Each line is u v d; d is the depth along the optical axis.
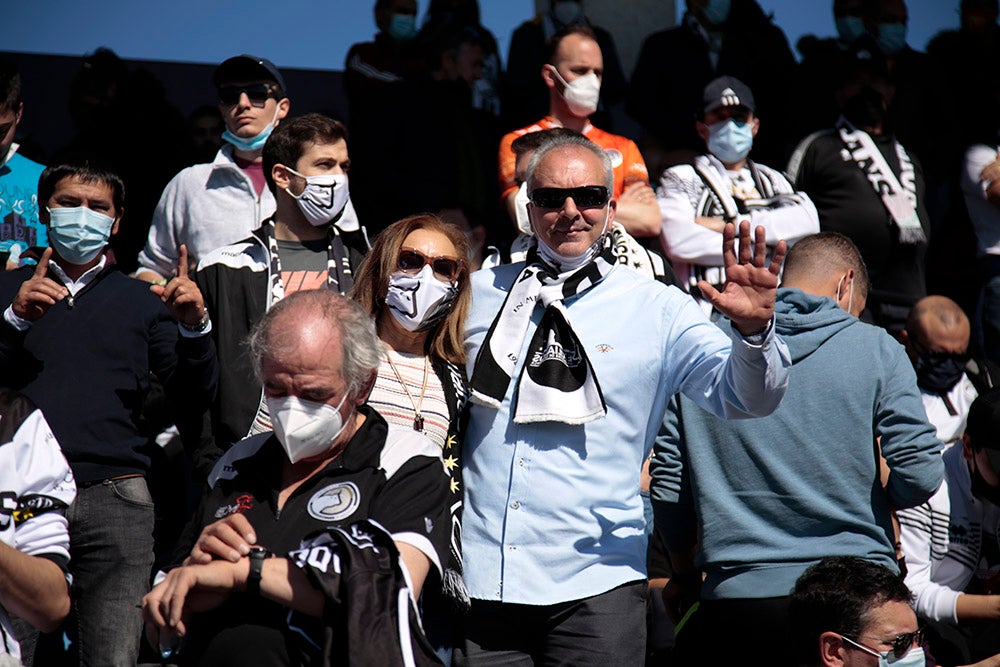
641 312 4.75
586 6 10.25
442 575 3.95
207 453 5.68
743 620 4.99
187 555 3.96
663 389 4.75
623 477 4.66
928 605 5.85
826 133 8.70
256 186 7.16
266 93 7.10
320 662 3.62
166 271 7.27
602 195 4.79
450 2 9.17
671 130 9.21
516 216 6.81
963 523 6.11
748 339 4.10
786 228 7.77
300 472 4.02
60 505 4.30
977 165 9.35
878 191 8.55
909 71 9.87
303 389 3.85
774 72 9.61
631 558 4.64
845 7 9.90
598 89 7.64
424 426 4.68
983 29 10.03
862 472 5.05
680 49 9.29
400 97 8.84
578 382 4.61
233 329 5.78
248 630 3.71
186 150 8.66
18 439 4.25
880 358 5.14
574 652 4.50
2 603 4.09
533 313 4.79
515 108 9.34
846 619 4.61
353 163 8.89
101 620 5.41
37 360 5.57
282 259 6.06
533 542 4.56
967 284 9.43
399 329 4.89
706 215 7.75
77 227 5.67
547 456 4.60
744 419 4.79
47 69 9.23
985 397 6.02
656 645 6.13
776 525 5.04
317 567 3.61
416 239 4.84
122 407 5.64
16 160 7.14
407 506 3.90
